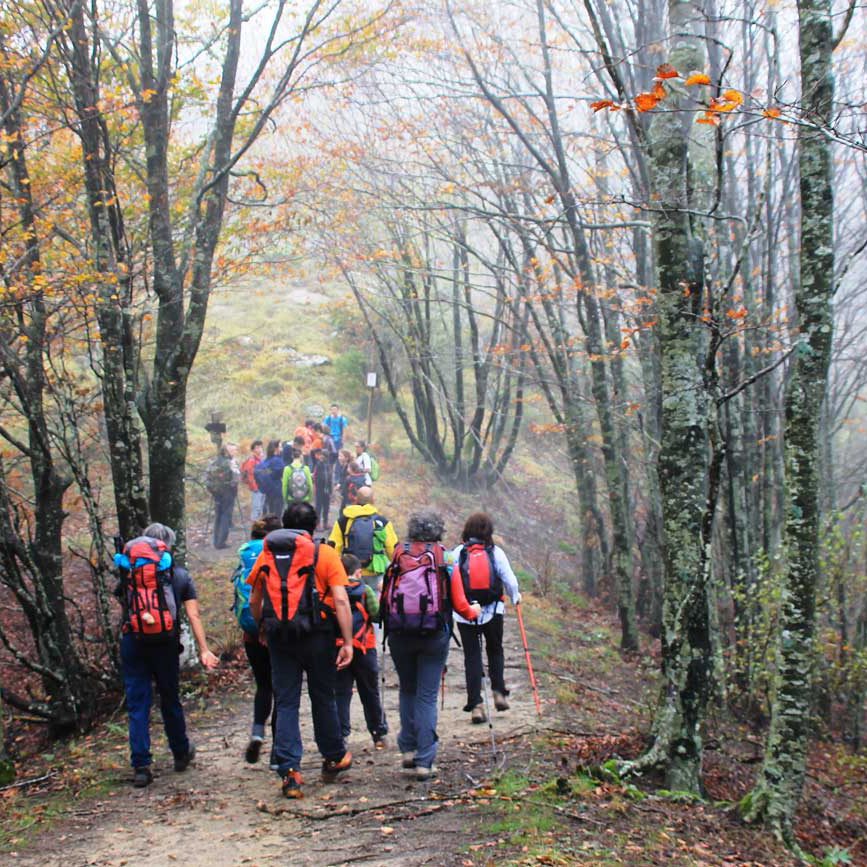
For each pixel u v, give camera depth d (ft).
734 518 46.39
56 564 33.78
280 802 20.10
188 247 37.17
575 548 84.64
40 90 35.42
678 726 21.67
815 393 21.11
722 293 20.81
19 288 31.07
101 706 33.47
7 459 48.70
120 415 34.17
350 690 24.21
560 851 16.29
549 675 37.58
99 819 19.80
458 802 19.43
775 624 35.99
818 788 30.68
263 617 19.94
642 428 50.01
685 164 22.62
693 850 17.93
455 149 61.36
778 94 20.31
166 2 35.88
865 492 40.06
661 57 42.57
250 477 63.72
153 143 35.83
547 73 47.44
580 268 49.16
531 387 99.04
